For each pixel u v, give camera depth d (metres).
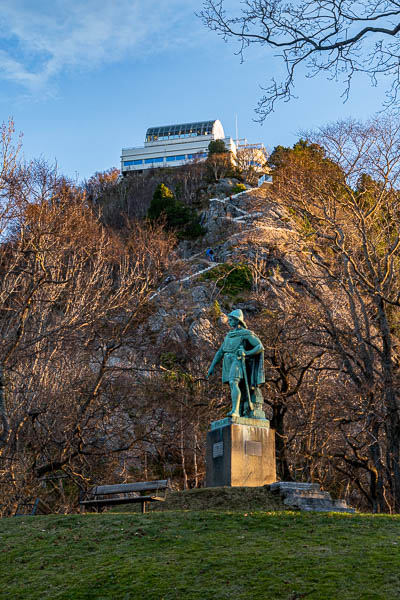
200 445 37.19
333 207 34.12
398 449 26.55
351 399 30.20
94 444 30.66
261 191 92.94
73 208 35.78
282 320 33.66
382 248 34.75
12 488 25.50
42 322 29.67
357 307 34.88
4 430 24.47
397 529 14.41
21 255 29.59
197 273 67.81
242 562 12.28
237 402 19.94
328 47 13.62
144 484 17.27
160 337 47.72
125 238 55.91
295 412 32.72
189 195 102.75
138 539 14.19
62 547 14.10
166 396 36.06
